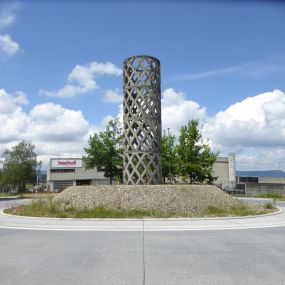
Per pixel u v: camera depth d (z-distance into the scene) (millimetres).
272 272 6848
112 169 38781
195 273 6781
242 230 13156
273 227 14086
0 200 41156
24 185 66688
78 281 6266
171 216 17484
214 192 21812
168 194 19984
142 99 21969
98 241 10617
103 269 7113
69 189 22125
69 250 9188
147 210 18578
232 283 6129
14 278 6484
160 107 22984
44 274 6750
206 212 18812
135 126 22406
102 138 38625
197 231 12883
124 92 22812
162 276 6570
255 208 21547
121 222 15539
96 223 15266
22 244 10148
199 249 9250
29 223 15531
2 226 14695
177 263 7629
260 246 9695
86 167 40188
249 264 7520
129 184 21812
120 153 38656
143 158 21641
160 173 22391
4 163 63781
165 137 39500
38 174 65875
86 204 19656
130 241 10578
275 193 45781
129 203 19297
